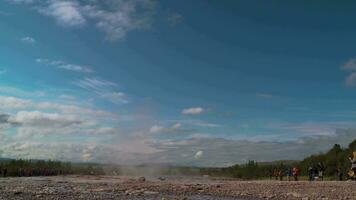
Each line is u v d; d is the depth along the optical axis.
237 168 140.12
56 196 30.62
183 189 39.66
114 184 49.41
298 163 113.06
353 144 91.94
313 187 39.84
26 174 106.62
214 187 41.88
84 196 31.14
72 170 131.75
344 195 32.75
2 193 32.12
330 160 92.75
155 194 34.53
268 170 125.31
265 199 31.67
